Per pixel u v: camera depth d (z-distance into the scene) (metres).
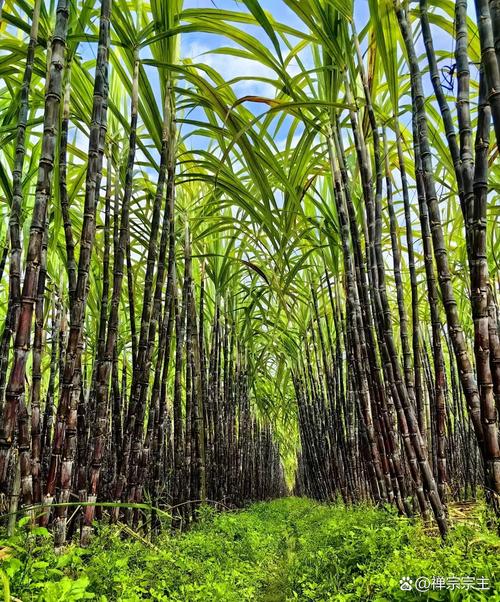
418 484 2.76
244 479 7.82
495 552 1.95
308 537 3.40
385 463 3.48
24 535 1.79
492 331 1.86
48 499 2.18
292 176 3.69
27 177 3.17
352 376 4.57
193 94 3.25
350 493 5.10
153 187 4.29
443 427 2.68
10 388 1.71
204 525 3.68
